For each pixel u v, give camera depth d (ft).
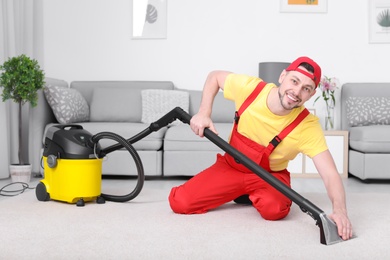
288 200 8.38
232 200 9.61
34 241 6.83
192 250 6.43
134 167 14.47
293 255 6.26
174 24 17.94
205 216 8.49
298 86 7.36
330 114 17.75
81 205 9.28
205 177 8.79
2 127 14.78
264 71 16.55
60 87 15.34
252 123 8.18
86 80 17.97
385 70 17.80
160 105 16.22
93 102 16.56
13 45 15.56
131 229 7.50
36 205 9.36
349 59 17.83
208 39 17.92
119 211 8.85
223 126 14.94
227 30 17.89
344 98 17.39
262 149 8.27
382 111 16.17
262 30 17.87
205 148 14.47
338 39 17.81
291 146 8.08
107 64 18.02
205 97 8.86
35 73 14.11
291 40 17.84
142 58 18.01
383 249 6.52
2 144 14.80
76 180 9.32
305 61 7.44
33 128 14.94
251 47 17.89
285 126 8.00
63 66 18.01
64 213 8.64
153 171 14.51
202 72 17.94
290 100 7.46
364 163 14.62
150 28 17.95
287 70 7.70
